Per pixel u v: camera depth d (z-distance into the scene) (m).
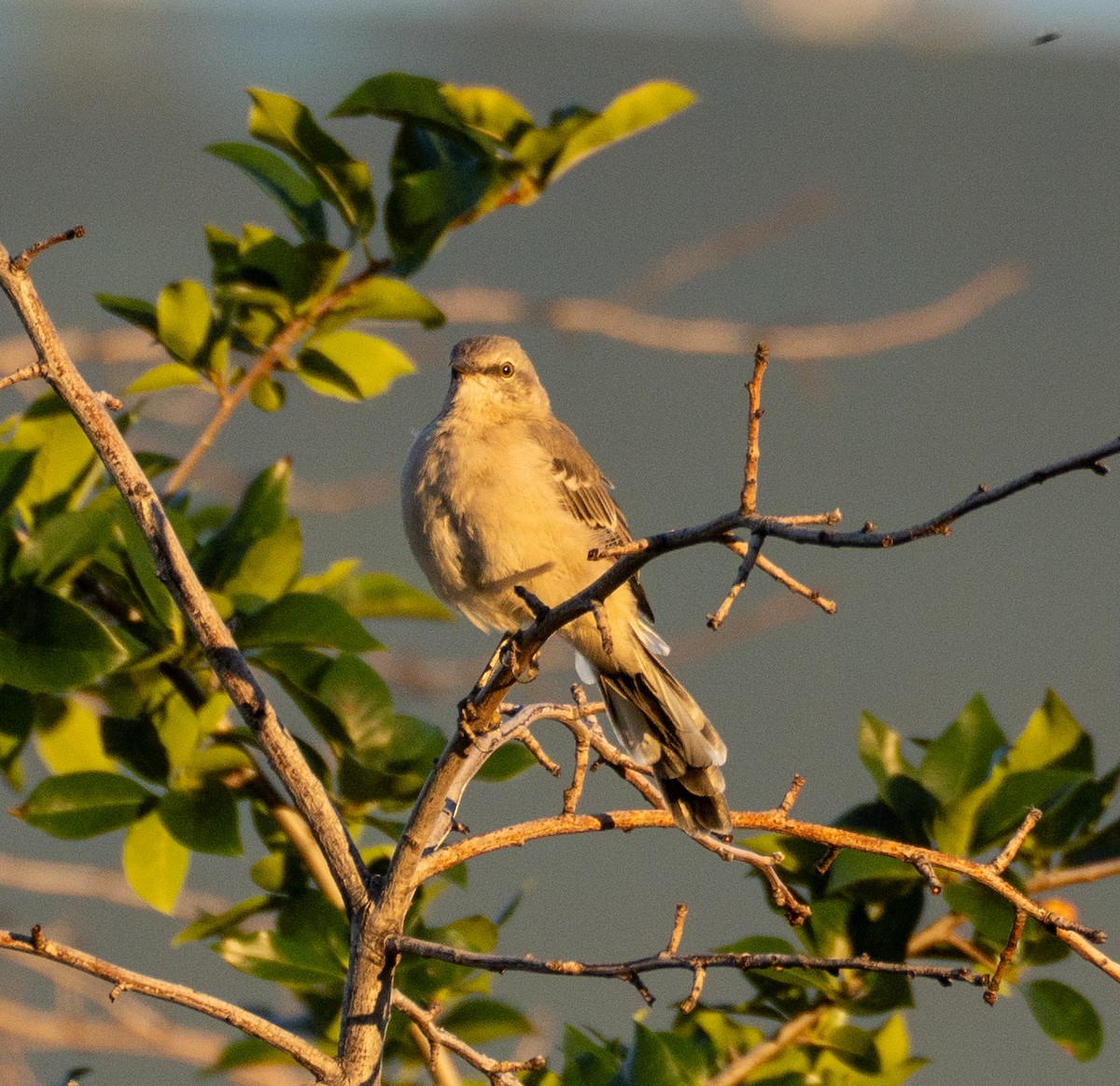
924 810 8.11
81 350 10.32
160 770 8.08
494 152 8.99
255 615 7.94
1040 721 8.41
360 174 8.90
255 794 7.96
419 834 6.04
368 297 8.99
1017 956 7.81
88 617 7.60
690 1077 7.11
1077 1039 7.64
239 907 7.85
